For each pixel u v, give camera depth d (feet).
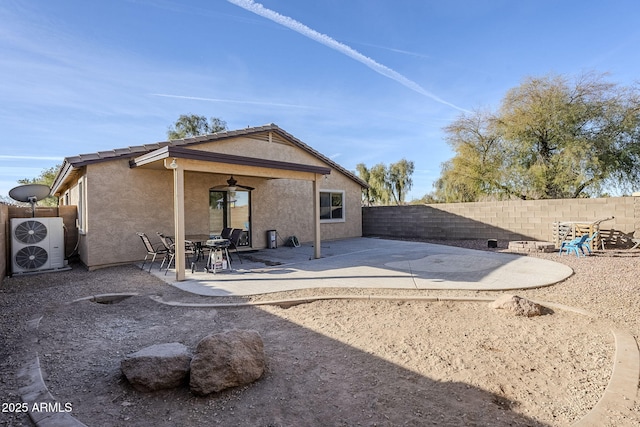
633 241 36.50
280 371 10.91
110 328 14.97
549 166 56.34
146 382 9.48
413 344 12.96
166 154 23.59
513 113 59.16
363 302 18.54
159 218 32.50
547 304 16.94
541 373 10.62
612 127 52.85
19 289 22.50
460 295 19.17
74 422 7.97
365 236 60.23
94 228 28.89
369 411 8.73
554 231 39.70
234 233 31.76
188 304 18.03
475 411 8.70
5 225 26.96
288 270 27.58
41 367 11.12
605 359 11.38
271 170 30.01
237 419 8.41
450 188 72.18
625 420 8.02
